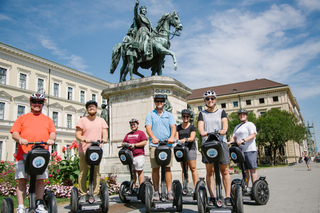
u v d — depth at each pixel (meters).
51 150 34.94
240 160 4.64
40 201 3.48
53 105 36.22
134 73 11.40
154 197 4.42
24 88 33.53
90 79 42.59
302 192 6.30
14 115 31.78
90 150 4.21
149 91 9.31
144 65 11.32
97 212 4.56
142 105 9.32
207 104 4.25
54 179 7.42
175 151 4.57
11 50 32.06
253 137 5.13
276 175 13.27
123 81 10.51
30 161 3.26
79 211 4.57
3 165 10.75
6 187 7.22
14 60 32.75
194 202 5.05
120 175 8.67
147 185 4.38
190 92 10.77
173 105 9.49
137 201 5.81
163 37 10.80
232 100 55.00
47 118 3.94
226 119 4.09
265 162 45.75
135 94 9.55
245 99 53.81
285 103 50.19
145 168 8.53
